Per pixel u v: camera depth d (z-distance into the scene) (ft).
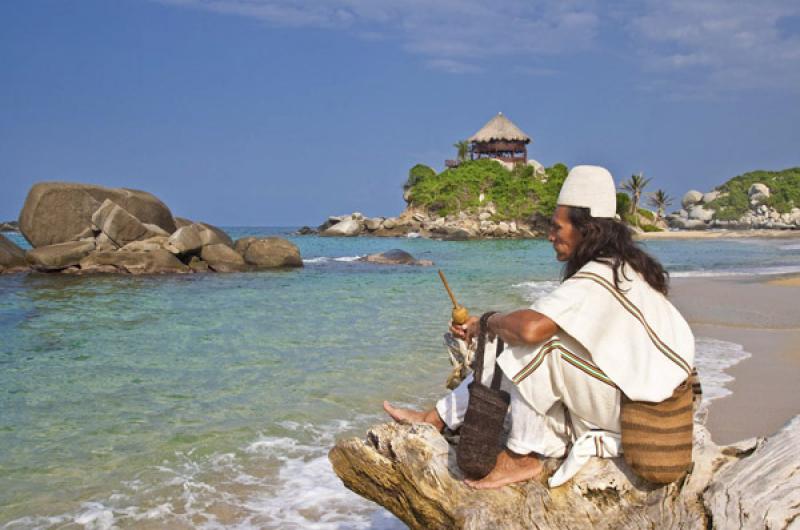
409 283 73.26
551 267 100.27
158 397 25.67
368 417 22.91
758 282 71.15
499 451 10.39
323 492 16.87
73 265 83.25
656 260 10.08
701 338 38.24
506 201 272.92
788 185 480.23
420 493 10.75
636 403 9.50
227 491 16.92
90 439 20.86
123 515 15.65
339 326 42.60
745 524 8.64
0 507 16.07
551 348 9.68
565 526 9.70
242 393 26.04
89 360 32.60
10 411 23.91
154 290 65.77
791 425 10.46
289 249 95.04
